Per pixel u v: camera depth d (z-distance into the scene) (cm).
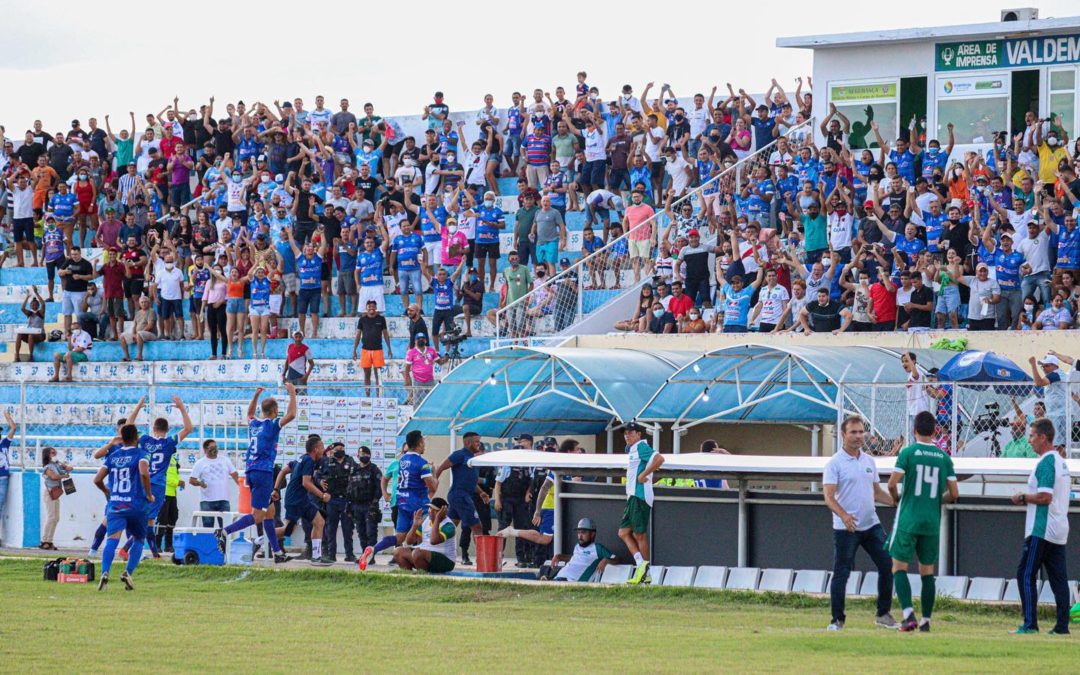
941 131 5106
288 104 6191
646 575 3275
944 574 3008
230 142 6341
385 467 4244
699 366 3962
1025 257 4303
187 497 4275
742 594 2903
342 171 6038
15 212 6306
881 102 5197
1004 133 4919
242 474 4069
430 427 4297
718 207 5009
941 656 2000
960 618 2648
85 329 5788
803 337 4344
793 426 4484
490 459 3447
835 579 2378
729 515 3306
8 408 5606
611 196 5506
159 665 1902
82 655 1992
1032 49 4962
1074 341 3978
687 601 2912
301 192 5681
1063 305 4150
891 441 3547
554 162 5691
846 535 2373
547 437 4206
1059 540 2334
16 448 4797
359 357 5156
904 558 2331
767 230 4609
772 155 5119
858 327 4359
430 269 5550
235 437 4291
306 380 4944
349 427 4234
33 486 4306
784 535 3225
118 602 2781
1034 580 2345
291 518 3747
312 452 3750
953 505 3008
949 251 4356
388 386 4509
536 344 4784
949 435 3428
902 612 2456
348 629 2339
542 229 5306
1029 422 3406
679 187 5422
